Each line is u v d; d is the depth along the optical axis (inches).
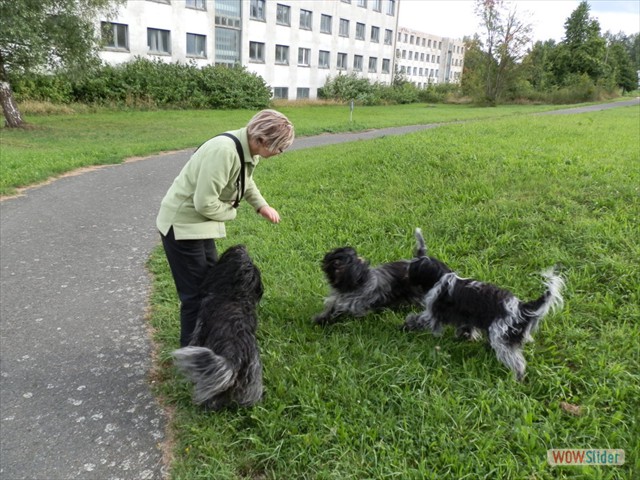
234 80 1262.3
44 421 128.6
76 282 212.5
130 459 116.3
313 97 1732.3
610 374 134.6
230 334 121.3
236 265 134.0
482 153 359.9
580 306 166.2
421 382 135.5
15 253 245.0
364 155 404.5
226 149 121.0
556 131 522.0
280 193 332.5
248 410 127.6
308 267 214.2
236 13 1390.3
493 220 232.5
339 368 142.4
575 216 226.2
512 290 180.4
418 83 3452.3
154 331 172.9
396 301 174.7
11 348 161.2
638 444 111.1
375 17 1939.0
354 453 113.2
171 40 1224.2
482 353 149.3
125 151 546.9
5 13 604.4
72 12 689.6
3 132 682.8
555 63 2586.1
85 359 156.0
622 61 3186.5
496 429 118.0
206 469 111.5
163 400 136.9
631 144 418.0
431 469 110.5
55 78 956.0
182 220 129.3
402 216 258.2
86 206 335.0
